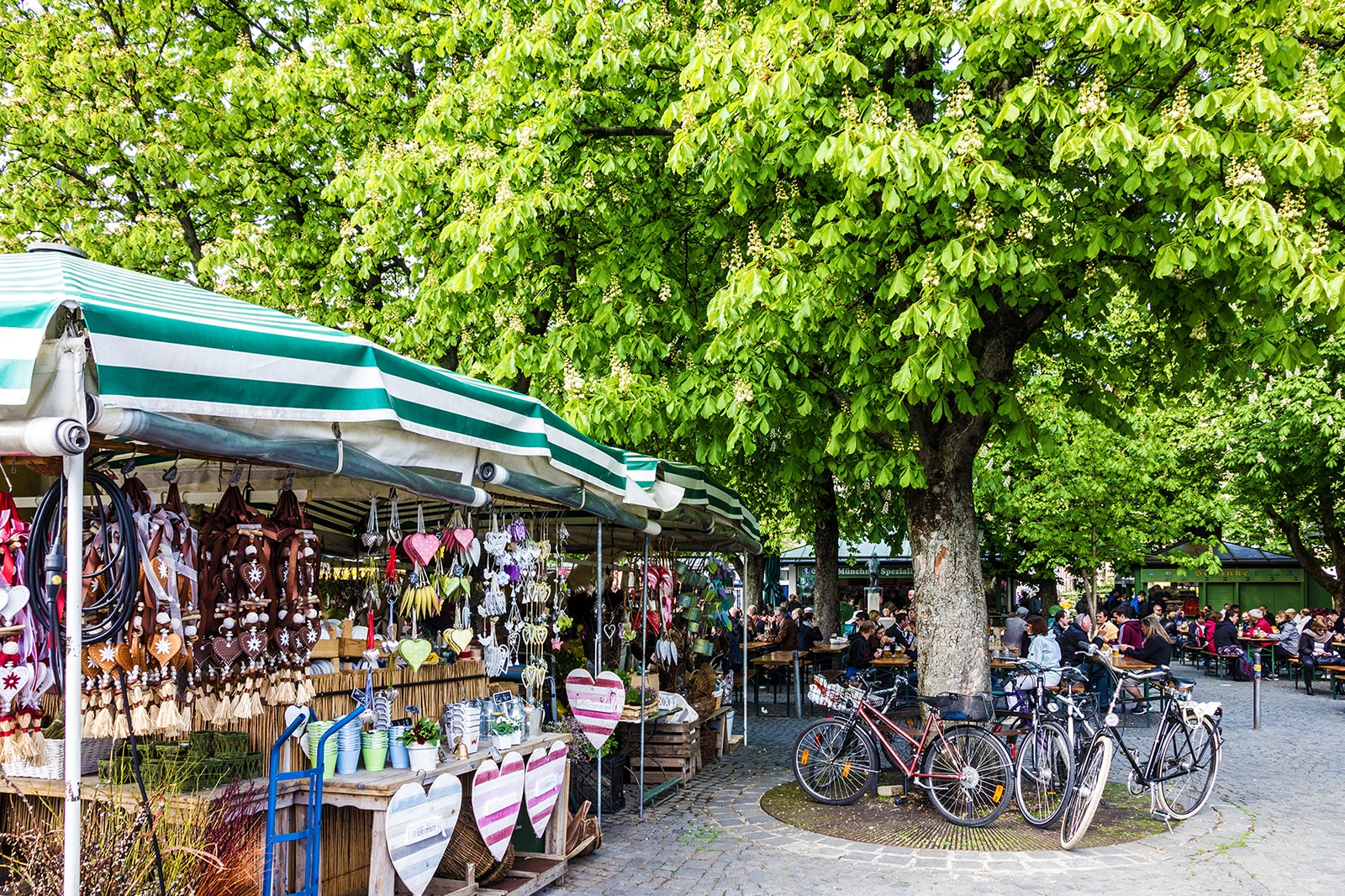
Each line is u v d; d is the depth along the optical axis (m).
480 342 11.19
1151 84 7.65
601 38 8.65
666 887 6.48
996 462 17.62
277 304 12.15
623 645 10.37
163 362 3.19
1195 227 6.72
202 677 4.04
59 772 4.75
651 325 9.49
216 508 4.25
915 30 7.22
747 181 7.88
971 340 8.93
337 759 5.29
